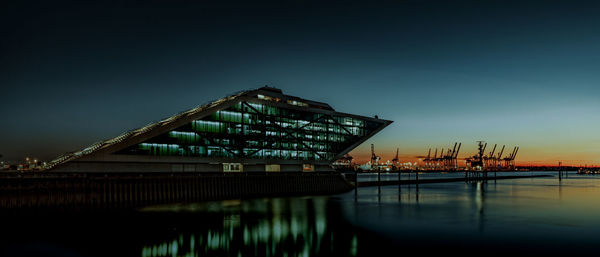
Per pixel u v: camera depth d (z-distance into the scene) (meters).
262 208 69.69
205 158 87.69
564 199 90.19
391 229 50.75
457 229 50.88
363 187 131.25
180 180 74.31
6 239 44.84
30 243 43.00
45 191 58.06
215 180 80.31
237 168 94.06
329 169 115.25
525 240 44.88
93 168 71.69
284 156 103.50
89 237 45.91
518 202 83.06
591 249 40.94
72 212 60.12
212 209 67.69
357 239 45.03
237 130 93.50
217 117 90.06
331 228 51.25
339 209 69.19
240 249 40.53
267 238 45.41
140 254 38.72
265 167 99.81
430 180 167.25
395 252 39.59
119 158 75.00
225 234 47.41
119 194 65.38
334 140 114.56
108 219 57.31
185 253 39.00
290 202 79.81
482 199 89.44
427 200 86.38
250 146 96.00
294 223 54.69
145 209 66.56
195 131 86.25
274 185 92.38
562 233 48.44
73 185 60.69
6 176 57.88
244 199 84.38
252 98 95.19
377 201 83.38
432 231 49.59
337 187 110.12
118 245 42.06
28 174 60.53
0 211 54.16
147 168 78.56
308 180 101.25
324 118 111.94
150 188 69.62
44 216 57.47
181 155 83.69
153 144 79.88
